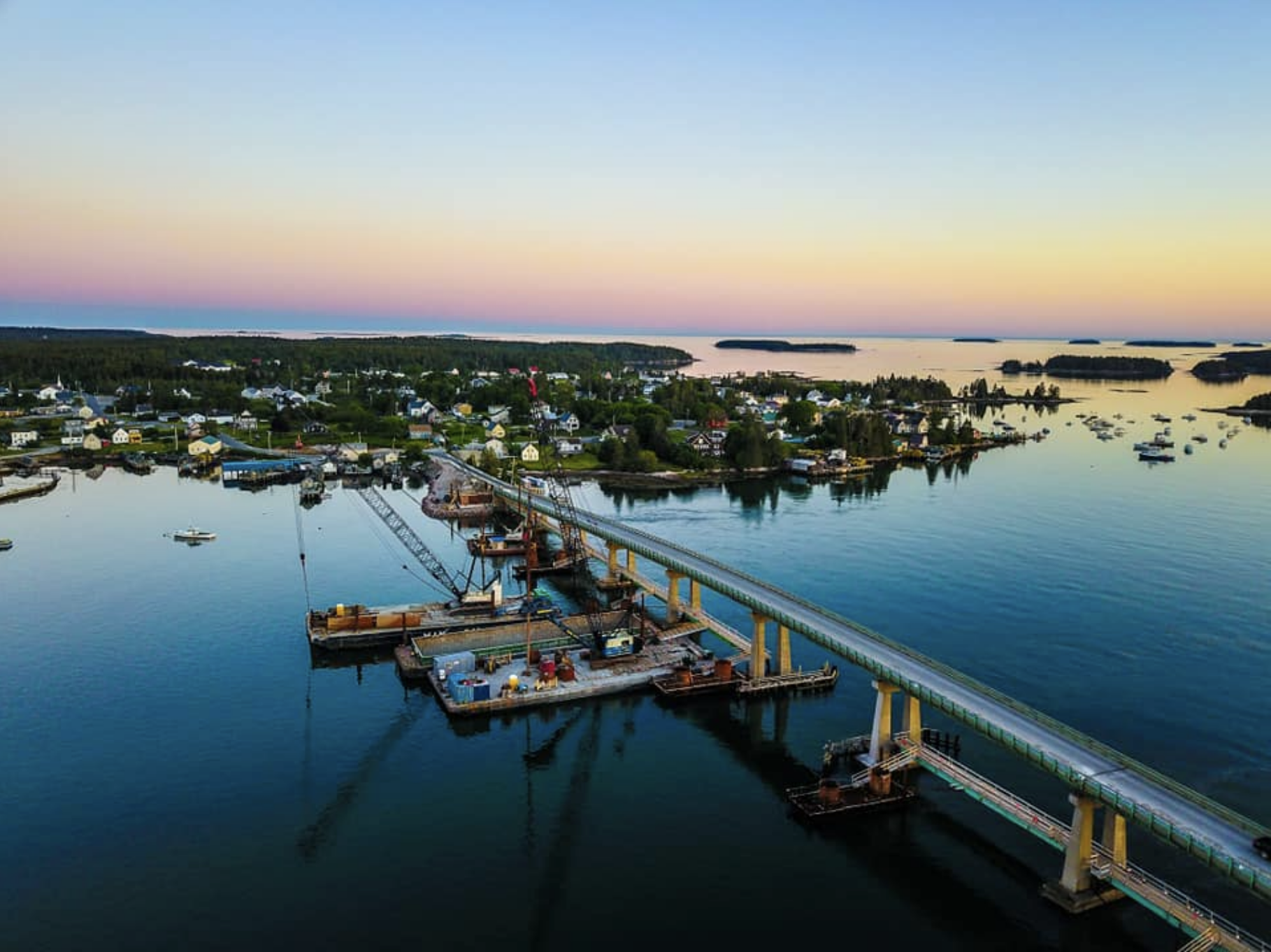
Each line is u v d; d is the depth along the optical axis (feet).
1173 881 241.96
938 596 500.74
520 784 302.86
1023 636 435.94
